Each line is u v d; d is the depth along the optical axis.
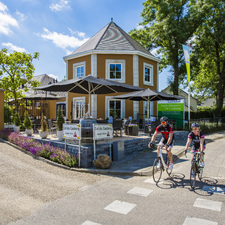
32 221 3.43
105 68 15.55
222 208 3.83
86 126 7.15
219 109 24.62
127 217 3.53
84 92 9.90
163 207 3.90
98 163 6.53
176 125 15.03
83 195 4.55
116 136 10.43
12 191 4.75
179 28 20.33
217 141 13.06
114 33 18.22
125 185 5.23
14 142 9.63
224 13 21.94
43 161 7.47
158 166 5.36
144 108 16.89
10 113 13.97
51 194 4.61
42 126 9.48
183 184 5.24
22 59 16.75
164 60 26.06
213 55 26.36
